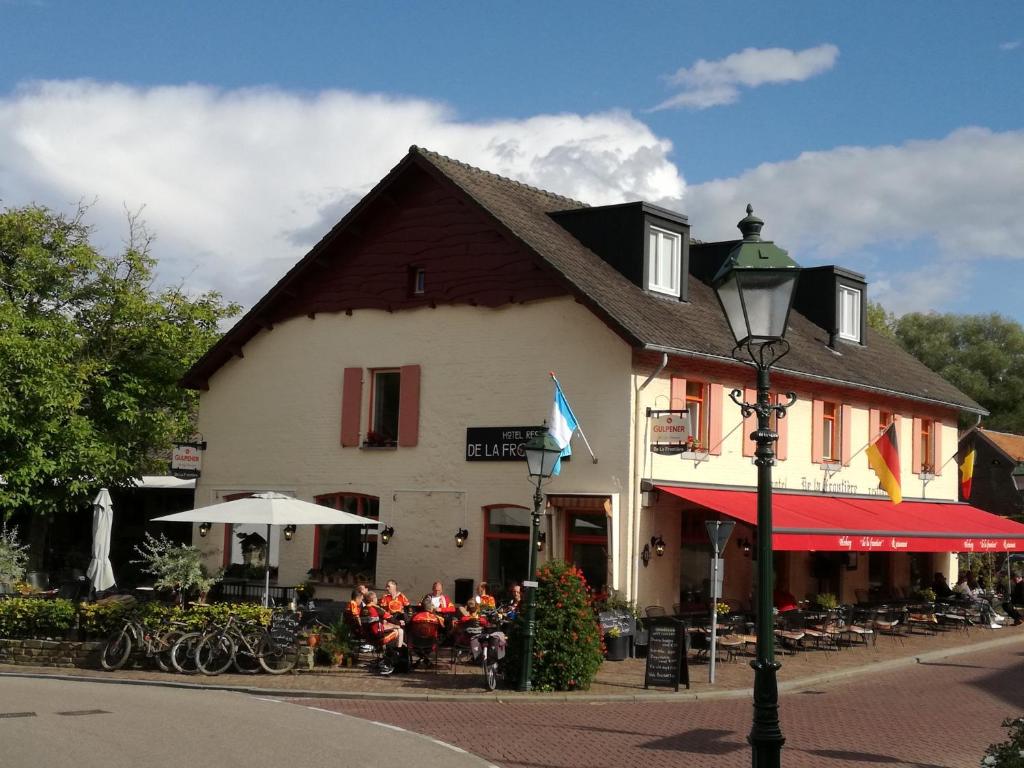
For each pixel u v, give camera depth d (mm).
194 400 34312
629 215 26859
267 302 28922
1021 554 44906
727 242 31016
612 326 23438
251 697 17812
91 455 29922
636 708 17469
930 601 33438
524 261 25484
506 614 20969
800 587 29641
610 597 23312
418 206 27297
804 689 19984
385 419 27609
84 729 13922
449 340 26438
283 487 28594
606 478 23969
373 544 27125
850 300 34438
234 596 27828
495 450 25406
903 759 13406
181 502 38500
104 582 23359
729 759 13352
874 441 29828
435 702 17766
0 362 28391
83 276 32344
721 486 25922
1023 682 21062
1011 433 64562
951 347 69062
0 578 26422
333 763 12172
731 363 25609
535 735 14859
